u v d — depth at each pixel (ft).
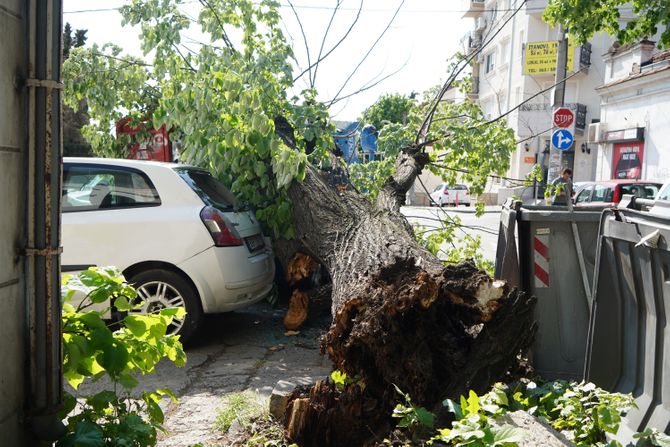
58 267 7.88
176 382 16.87
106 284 9.44
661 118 75.97
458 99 33.37
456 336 11.80
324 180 23.70
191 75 25.13
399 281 11.35
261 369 18.08
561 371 15.31
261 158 23.12
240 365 18.52
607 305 11.85
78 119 74.84
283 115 26.32
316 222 20.77
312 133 25.98
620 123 85.76
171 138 28.25
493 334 11.22
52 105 7.70
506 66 126.52
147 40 25.18
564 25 37.47
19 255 7.51
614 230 11.32
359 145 32.86
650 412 10.17
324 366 18.43
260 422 13.66
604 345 11.85
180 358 9.95
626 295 11.43
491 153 28.25
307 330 22.82
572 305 15.29
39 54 7.57
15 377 7.43
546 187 31.27
